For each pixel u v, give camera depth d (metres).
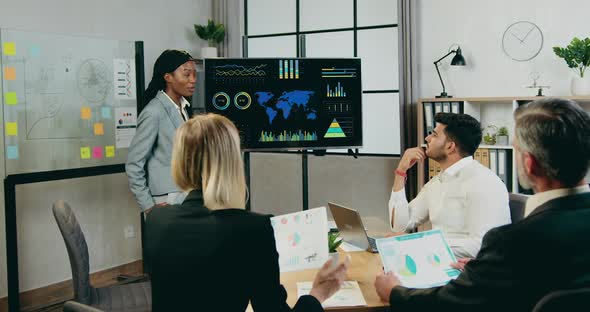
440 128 2.79
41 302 4.37
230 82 4.10
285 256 2.20
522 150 1.51
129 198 5.14
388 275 1.98
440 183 2.87
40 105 4.02
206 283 1.60
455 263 2.07
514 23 4.71
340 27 5.67
